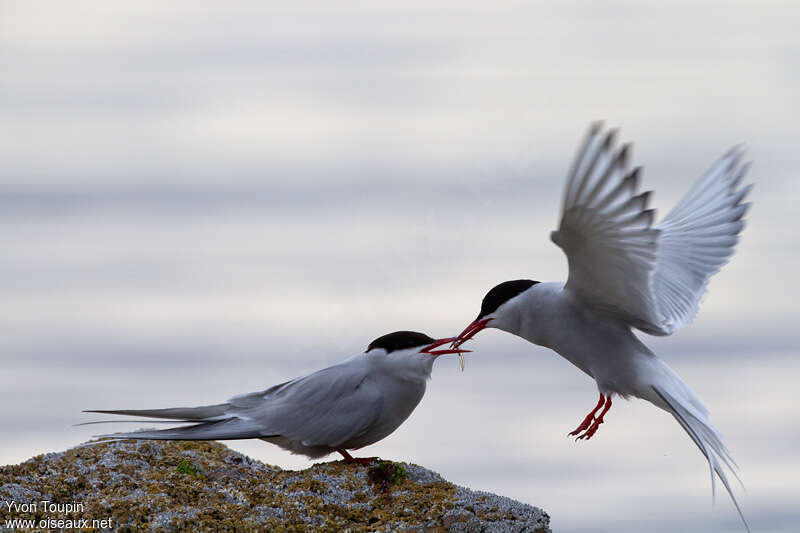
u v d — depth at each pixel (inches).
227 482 410.3
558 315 424.8
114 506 375.6
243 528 365.7
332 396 431.2
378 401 430.9
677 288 433.4
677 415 407.8
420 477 417.7
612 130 325.4
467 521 374.3
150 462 428.5
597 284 390.0
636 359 418.9
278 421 429.1
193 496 391.9
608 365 422.0
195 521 367.2
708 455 395.5
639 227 344.8
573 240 360.5
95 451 434.9
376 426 435.2
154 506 377.7
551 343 435.5
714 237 447.5
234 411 435.5
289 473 419.2
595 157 327.6
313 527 370.0
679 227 454.3
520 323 437.7
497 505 389.7
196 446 455.8
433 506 387.2
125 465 418.9
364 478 413.1
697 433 402.3
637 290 381.4
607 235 352.5
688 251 445.1
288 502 389.1
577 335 423.5
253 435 426.3
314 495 395.9
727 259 443.2
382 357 434.6
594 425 431.2
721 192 456.4
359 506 390.3
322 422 429.1
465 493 402.3
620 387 424.2
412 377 432.5
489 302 444.8
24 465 413.1
